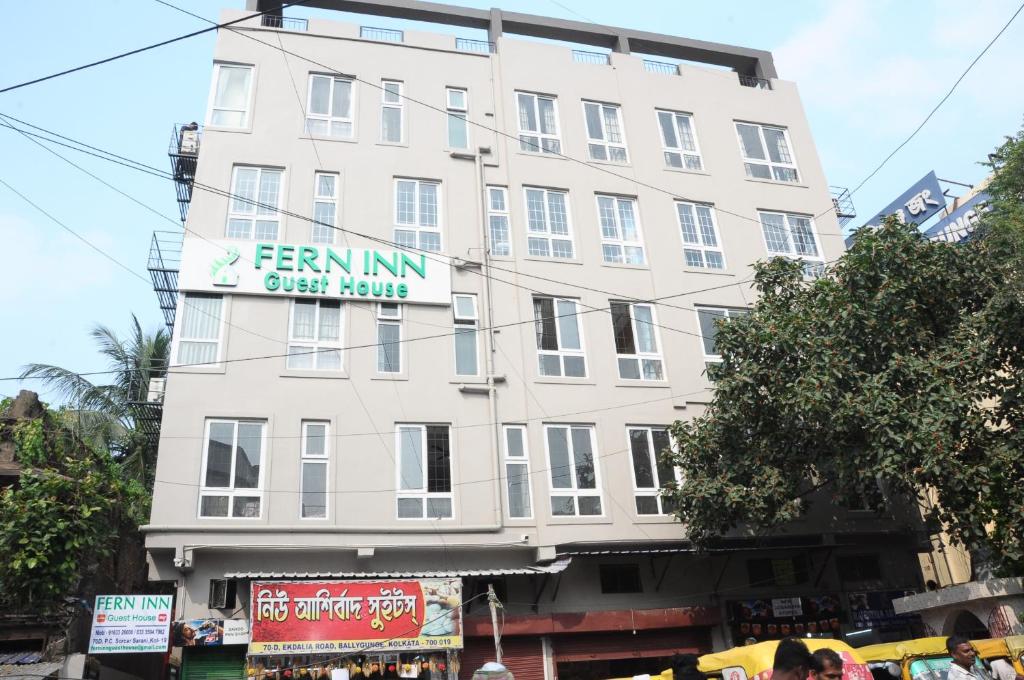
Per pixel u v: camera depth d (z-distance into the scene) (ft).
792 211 81.82
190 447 57.36
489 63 77.87
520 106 77.05
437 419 63.00
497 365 66.08
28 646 49.29
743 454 58.08
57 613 49.98
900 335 52.47
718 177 80.43
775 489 54.70
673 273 74.43
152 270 63.67
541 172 74.59
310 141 69.31
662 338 71.72
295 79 71.41
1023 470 49.21
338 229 66.80
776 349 55.42
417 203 70.28
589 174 75.92
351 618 52.26
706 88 84.48
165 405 58.13
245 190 66.59
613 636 61.41
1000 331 50.65
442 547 58.95
